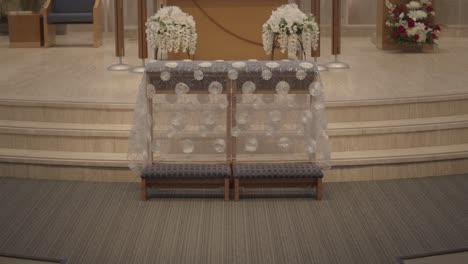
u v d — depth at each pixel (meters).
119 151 5.40
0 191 5.00
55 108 5.66
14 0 10.99
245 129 4.89
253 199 4.83
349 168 5.23
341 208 4.66
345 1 10.66
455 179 5.27
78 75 7.16
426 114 5.80
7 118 5.78
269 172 4.75
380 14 9.10
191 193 4.95
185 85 4.79
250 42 7.32
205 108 4.87
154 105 4.87
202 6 7.23
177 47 6.43
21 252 3.97
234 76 4.75
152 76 4.79
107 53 8.91
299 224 4.38
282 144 4.91
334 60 7.88
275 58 7.34
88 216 4.52
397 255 3.92
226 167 4.84
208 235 4.20
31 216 4.53
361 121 5.66
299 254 3.93
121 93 6.09
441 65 7.73
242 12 7.25
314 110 4.83
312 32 6.16
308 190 5.01
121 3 7.43
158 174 4.73
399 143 5.48
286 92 4.81
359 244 4.07
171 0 7.23
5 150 5.46
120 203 4.76
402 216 4.52
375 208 4.66
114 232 4.26
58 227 4.34
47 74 7.23
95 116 5.62
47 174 5.29
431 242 4.11
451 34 10.39
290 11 6.05
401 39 8.83
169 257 3.89
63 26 11.02
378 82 6.59
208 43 7.32
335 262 3.83
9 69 7.61
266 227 4.32
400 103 5.70
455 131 5.59
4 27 11.10
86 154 5.35
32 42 9.55
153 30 6.41
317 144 4.84
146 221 4.43
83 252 3.97
